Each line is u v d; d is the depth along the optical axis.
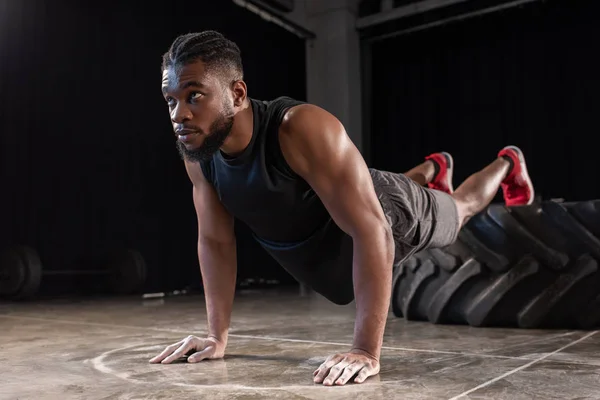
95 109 5.95
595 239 2.13
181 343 1.65
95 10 5.95
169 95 1.32
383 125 7.88
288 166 1.42
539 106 6.82
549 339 1.96
